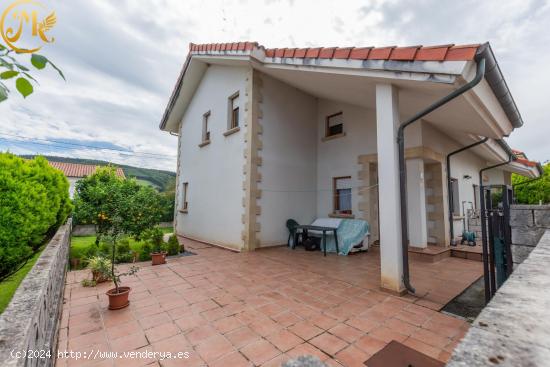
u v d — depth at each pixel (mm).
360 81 4602
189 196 10742
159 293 3928
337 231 7336
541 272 1142
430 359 2314
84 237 10344
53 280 2477
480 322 761
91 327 2871
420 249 6379
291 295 3852
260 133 7520
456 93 3254
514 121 4750
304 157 8703
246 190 7223
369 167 7609
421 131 6266
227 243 7801
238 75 8109
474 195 9664
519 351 610
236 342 2588
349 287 4207
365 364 2240
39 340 1494
